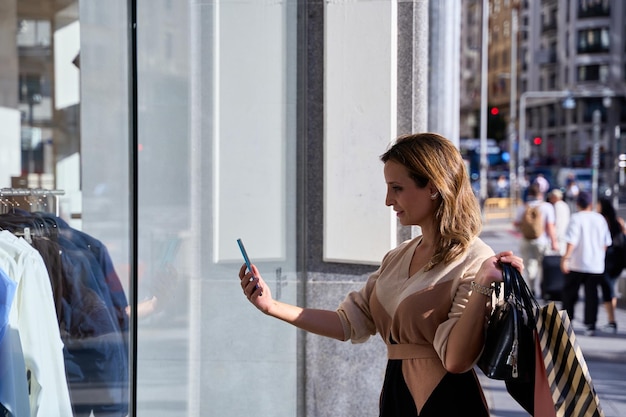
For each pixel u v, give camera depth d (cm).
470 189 276
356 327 299
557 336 250
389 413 281
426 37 454
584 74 8525
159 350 371
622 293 1374
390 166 278
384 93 445
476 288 257
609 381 828
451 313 266
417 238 291
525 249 1318
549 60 9044
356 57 451
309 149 465
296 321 296
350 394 464
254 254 436
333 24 456
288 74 459
